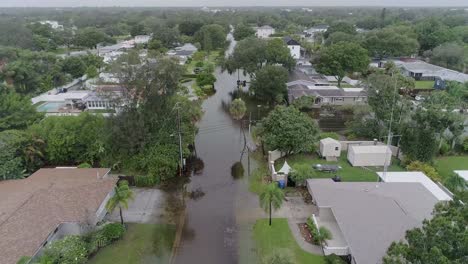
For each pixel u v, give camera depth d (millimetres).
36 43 118562
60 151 39125
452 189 32344
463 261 14555
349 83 79375
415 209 25469
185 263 25141
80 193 28844
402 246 16359
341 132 51406
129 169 38594
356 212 25516
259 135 44000
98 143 38844
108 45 137250
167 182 37312
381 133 44375
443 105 39312
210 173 39469
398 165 40000
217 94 76188
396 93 44062
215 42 132750
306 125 40688
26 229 24234
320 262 24594
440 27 114250
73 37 137500
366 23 165875
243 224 29656
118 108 39094
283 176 35594
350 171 38594
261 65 82062
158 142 38406
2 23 122562
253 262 25156
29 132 39156
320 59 78375
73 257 23578
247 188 36031
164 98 39562
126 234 28266
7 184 31578
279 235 27797
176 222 30094
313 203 32188
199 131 53562
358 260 21094
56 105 62094
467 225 16062
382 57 101375
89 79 80188
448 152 42531
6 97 46094
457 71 86000
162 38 134375
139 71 37500
